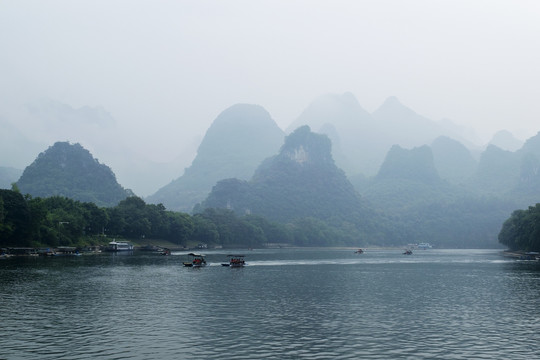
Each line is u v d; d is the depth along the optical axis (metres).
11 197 193.25
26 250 195.88
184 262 177.50
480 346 53.62
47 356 48.31
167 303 80.88
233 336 57.25
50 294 88.31
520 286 111.56
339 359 48.38
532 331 61.25
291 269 161.38
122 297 86.62
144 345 52.81
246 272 145.88
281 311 74.31
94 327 61.22
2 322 63.69
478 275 142.00
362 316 70.75
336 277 132.25
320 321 66.62
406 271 157.75
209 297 88.50
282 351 50.97
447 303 84.12
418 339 56.66
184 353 49.88
